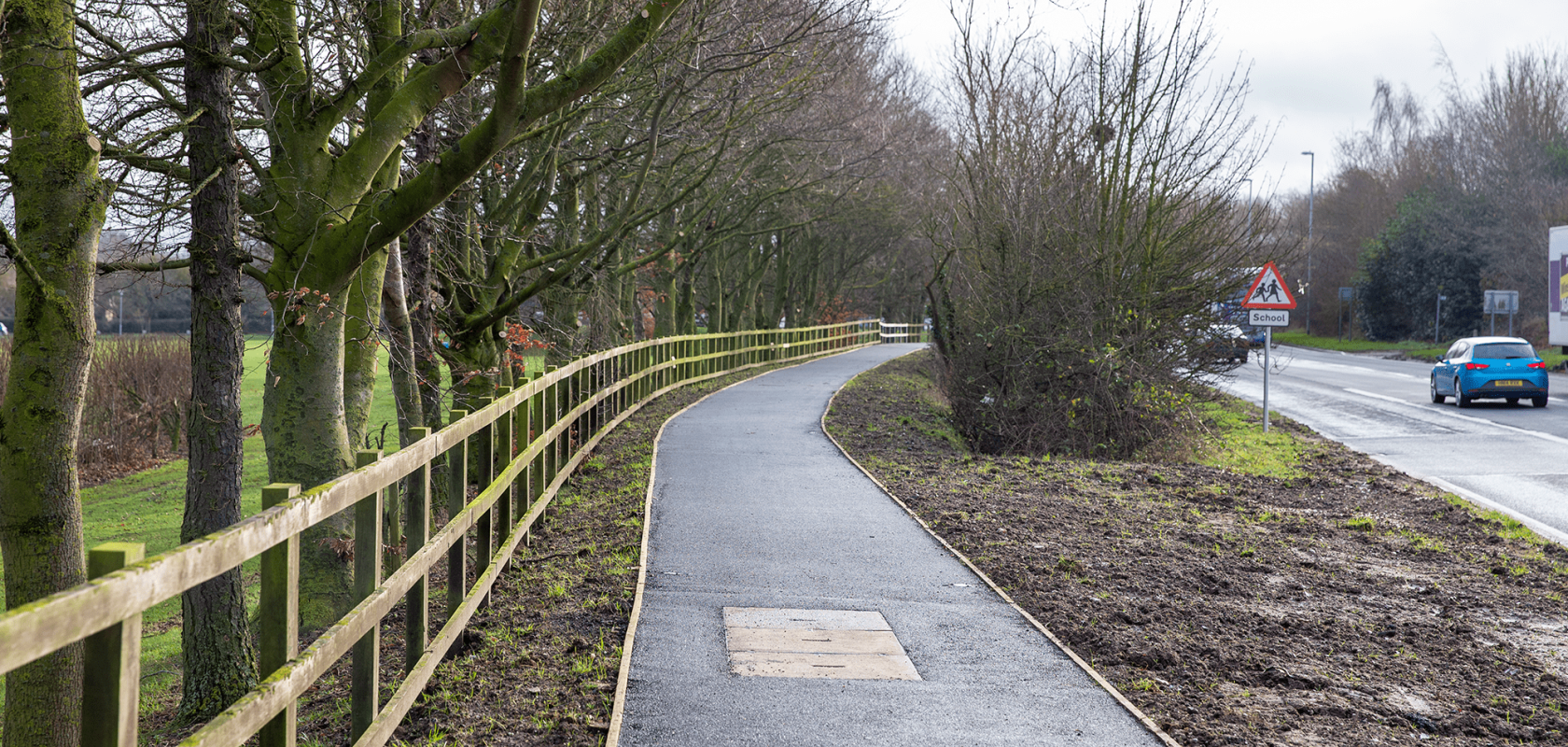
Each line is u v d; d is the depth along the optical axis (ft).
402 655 20.93
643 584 23.17
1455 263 171.01
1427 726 16.43
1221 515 33.96
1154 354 52.90
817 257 129.80
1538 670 19.40
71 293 18.51
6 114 21.77
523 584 23.73
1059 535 29.37
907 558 25.90
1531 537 31.94
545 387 29.86
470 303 43.24
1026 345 52.80
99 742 7.86
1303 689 18.04
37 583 18.58
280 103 23.02
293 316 23.43
